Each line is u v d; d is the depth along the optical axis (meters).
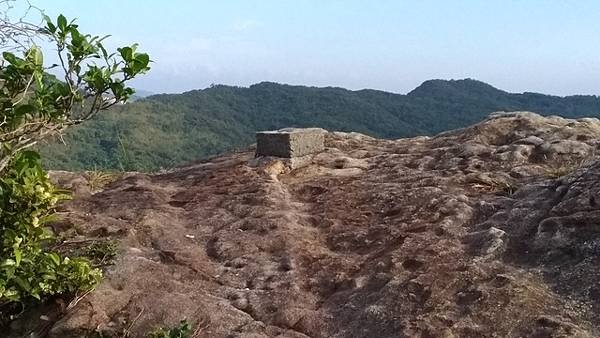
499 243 4.71
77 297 4.16
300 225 5.84
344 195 6.55
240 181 7.23
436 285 4.27
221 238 5.56
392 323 3.98
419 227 5.34
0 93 3.56
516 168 6.57
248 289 4.72
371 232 5.48
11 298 3.86
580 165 6.12
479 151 7.35
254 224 5.80
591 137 7.30
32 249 3.95
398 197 6.16
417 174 6.91
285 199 6.59
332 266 4.95
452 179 6.47
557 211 4.95
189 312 4.20
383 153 8.40
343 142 9.20
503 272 4.33
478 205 5.61
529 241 4.74
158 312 4.17
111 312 4.20
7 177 3.87
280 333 4.09
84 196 6.77
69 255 4.70
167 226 5.75
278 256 5.23
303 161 8.04
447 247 4.83
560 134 7.47
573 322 3.70
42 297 4.15
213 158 9.42
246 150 9.51
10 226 3.80
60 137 3.78
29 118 3.63
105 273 4.57
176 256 5.09
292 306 4.39
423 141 8.91
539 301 3.94
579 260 4.32
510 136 7.89
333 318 4.26
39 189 3.83
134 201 6.49
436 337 3.74
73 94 3.59
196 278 4.83
